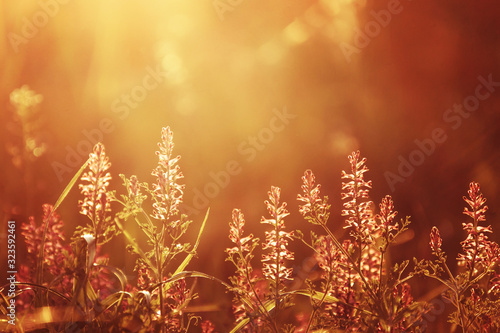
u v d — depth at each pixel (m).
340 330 0.69
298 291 0.69
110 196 0.70
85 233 0.69
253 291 0.70
